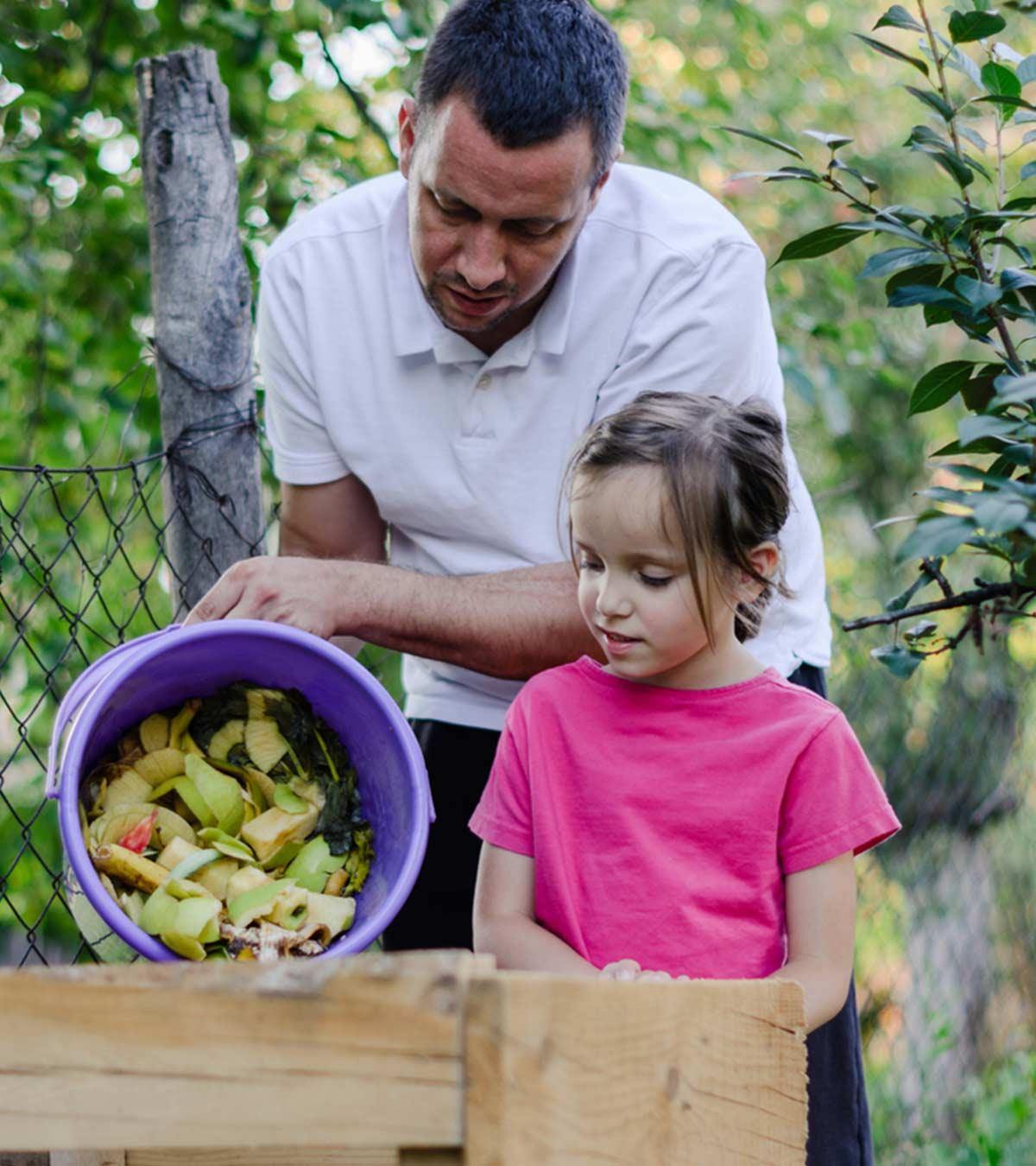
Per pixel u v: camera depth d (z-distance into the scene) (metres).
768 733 1.73
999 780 3.91
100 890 1.54
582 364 2.04
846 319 4.96
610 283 2.04
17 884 4.14
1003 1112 3.39
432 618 1.91
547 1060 0.96
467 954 0.97
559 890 1.71
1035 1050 4.08
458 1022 0.91
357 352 2.09
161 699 1.79
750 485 1.71
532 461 2.06
